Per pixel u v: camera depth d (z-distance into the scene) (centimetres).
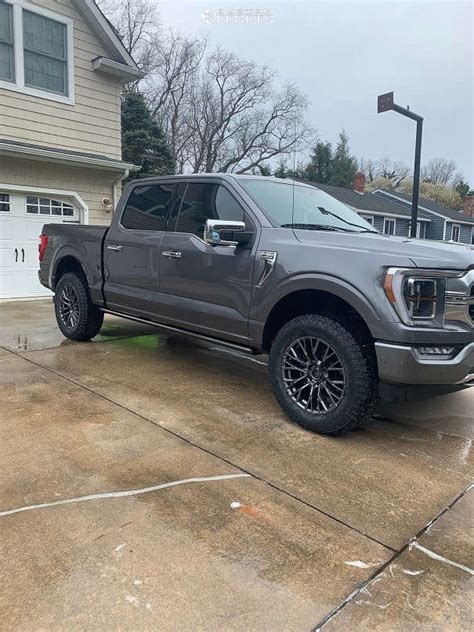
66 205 1033
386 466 297
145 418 354
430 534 232
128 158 2423
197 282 409
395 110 940
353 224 416
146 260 460
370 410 320
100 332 648
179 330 446
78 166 1013
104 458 291
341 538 226
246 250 370
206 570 200
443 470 295
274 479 276
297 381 347
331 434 334
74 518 231
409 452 318
